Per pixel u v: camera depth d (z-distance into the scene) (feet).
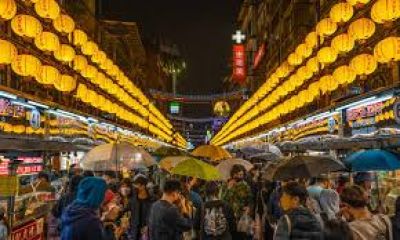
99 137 75.46
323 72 49.57
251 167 40.24
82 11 92.73
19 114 42.68
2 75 44.96
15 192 21.81
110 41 133.80
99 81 58.29
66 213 16.42
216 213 24.89
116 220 22.77
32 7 36.81
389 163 24.14
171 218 22.39
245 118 108.17
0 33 32.48
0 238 23.11
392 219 17.13
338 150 46.47
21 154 40.68
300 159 21.89
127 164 27.96
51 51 38.91
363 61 34.94
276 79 67.56
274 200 31.09
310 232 15.96
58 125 52.95
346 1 37.24
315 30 48.03
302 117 59.36
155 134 131.13
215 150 41.75
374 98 35.01
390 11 29.71
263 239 34.53
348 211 16.98
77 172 37.99
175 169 28.81
